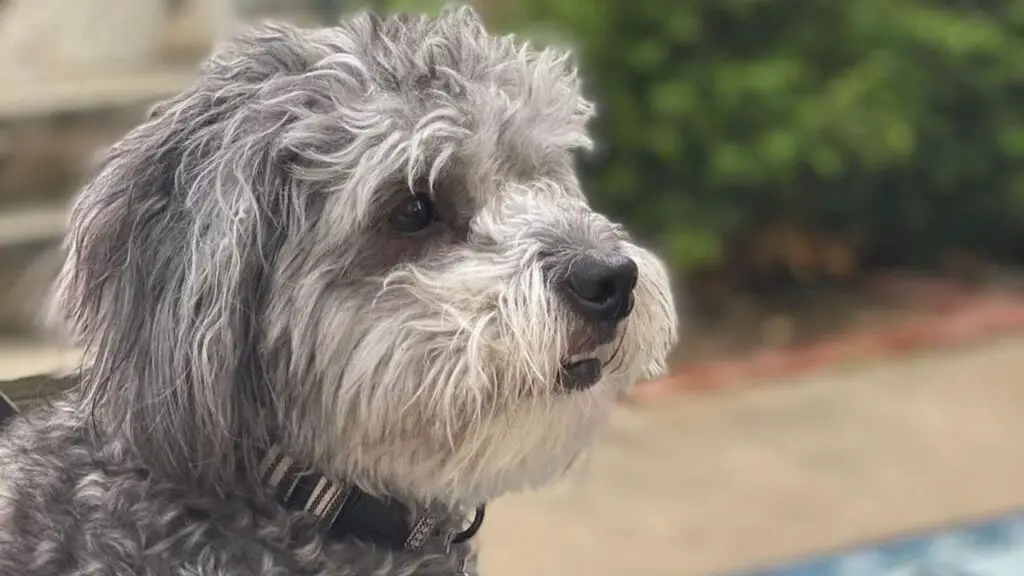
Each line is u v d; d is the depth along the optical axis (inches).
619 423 61.5
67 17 81.5
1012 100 85.0
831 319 78.0
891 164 79.1
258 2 80.5
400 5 70.0
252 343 29.2
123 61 82.3
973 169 84.4
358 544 29.5
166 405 28.6
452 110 29.9
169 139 29.5
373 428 29.2
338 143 29.4
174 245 29.0
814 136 73.3
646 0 73.4
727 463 56.7
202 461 28.7
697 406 63.8
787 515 51.4
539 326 29.4
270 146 29.3
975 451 57.4
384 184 29.5
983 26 81.9
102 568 28.2
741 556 47.9
